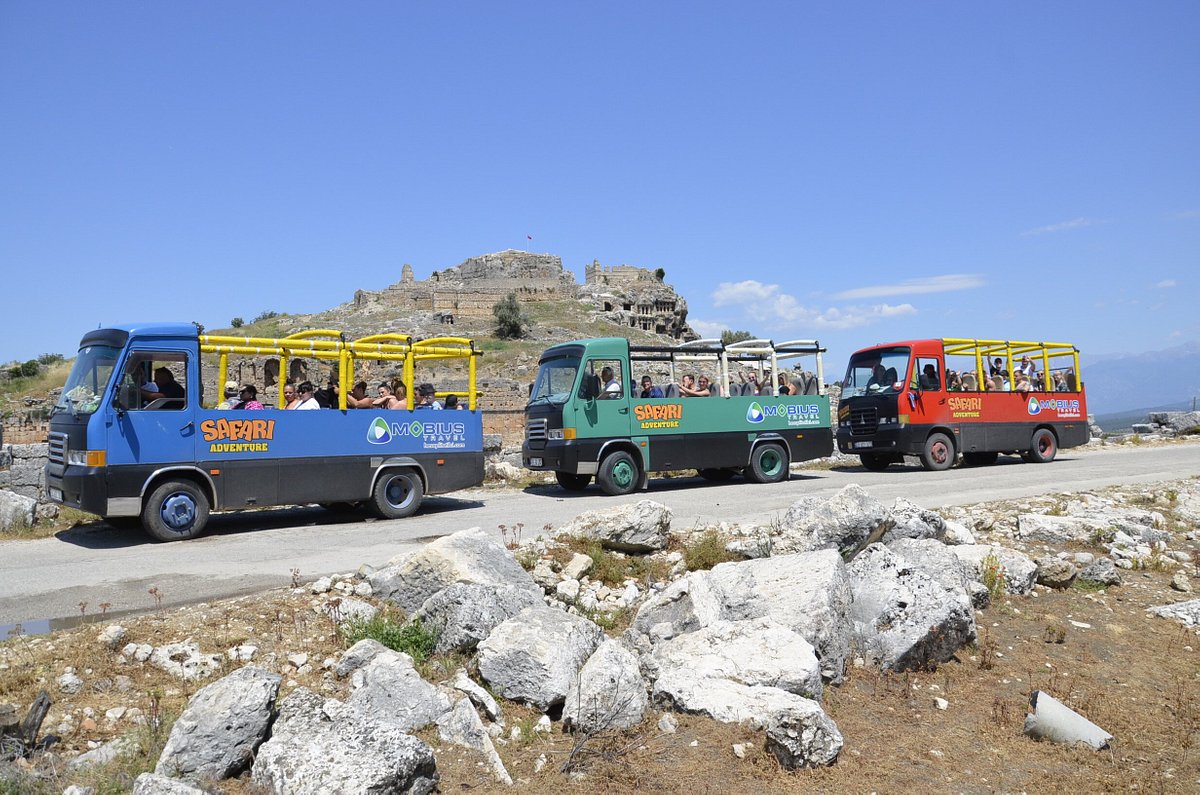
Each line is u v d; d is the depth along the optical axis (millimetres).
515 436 29453
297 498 13211
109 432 11758
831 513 9688
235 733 5250
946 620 7699
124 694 6105
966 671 7551
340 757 4793
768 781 5410
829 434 20062
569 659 6363
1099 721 6715
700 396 18422
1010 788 5676
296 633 7320
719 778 5402
